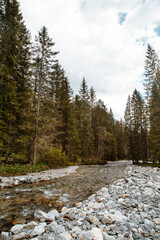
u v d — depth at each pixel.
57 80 23.39
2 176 8.76
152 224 3.53
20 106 13.91
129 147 29.50
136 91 29.97
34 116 13.68
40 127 14.09
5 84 11.80
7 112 12.47
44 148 14.24
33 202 5.32
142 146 28.08
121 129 53.59
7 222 3.73
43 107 15.25
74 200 5.69
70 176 11.70
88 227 3.35
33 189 7.12
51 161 16.91
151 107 21.03
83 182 9.30
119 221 3.64
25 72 14.68
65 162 19.44
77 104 31.00
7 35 12.83
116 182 8.97
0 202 5.14
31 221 3.79
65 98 23.95
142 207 4.68
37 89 14.97
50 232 3.17
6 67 11.76
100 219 3.80
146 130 29.17
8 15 13.26
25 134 14.06
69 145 23.06
